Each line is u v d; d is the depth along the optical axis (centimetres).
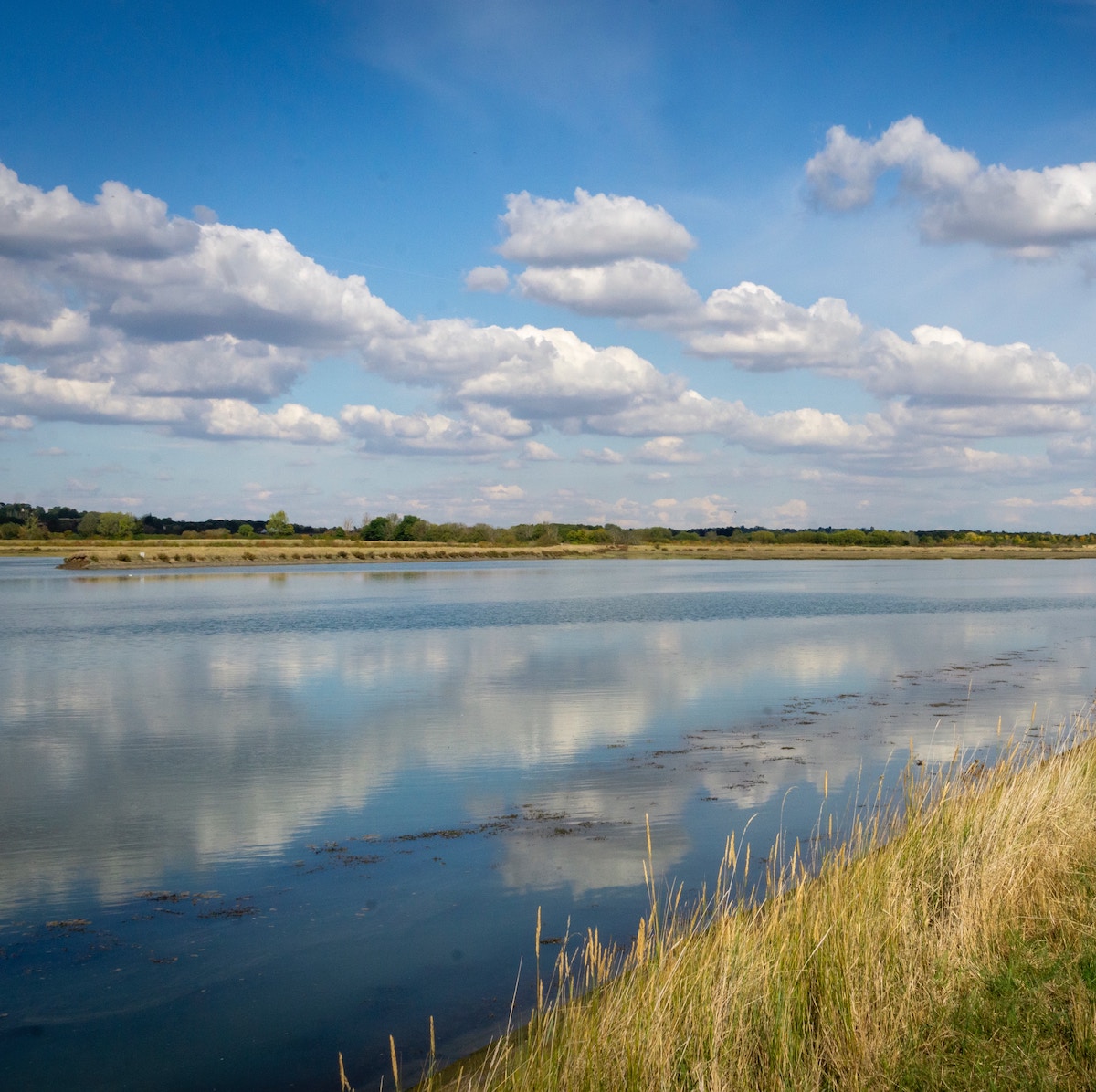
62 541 15675
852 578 9044
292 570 11050
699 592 6806
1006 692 2347
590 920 951
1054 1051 522
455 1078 664
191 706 2216
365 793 1441
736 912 730
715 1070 516
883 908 713
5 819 1320
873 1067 529
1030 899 742
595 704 2205
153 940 920
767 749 1717
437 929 938
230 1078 683
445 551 15012
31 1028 757
